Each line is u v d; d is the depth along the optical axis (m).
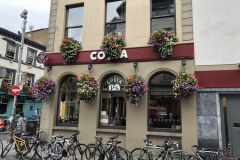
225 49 6.68
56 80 8.50
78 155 7.09
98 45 8.16
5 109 18.59
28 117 19.88
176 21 7.33
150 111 7.30
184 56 6.95
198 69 6.81
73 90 8.49
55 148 6.09
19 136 6.68
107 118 7.82
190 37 7.05
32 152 7.29
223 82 6.48
